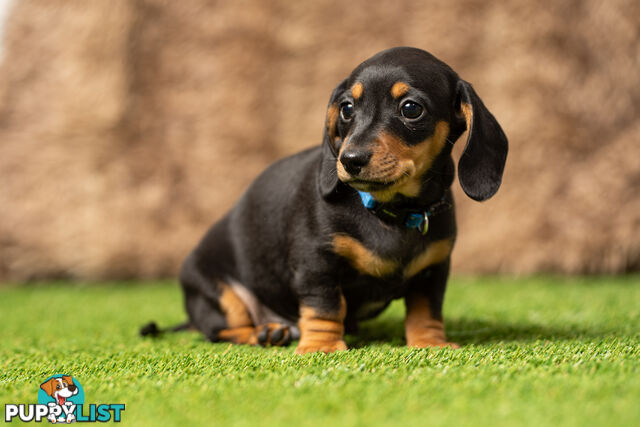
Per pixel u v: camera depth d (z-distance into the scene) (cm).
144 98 162
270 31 161
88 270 158
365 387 74
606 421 68
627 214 146
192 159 162
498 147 87
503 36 151
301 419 69
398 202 88
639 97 148
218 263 99
